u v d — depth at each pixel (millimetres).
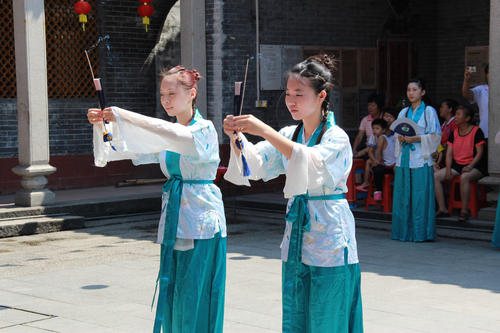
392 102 14367
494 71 9008
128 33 13453
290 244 3398
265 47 12336
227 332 4930
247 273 6875
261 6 12258
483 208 9461
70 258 7781
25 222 9445
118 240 8969
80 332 4984
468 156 9266
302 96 3334
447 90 14969
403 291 6133
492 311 5480
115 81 13352
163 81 3832
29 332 4984
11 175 12219
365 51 13852
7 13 12188
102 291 6223
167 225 3822
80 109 13039
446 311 5480
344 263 3373
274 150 3490
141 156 4051
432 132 8523
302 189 3115
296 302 3404
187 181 3871
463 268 7102
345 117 13578
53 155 12672
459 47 14672
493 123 9055
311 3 12938
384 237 8945
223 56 11797
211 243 3895
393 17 14250
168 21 13867
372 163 10430
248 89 12141
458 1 14594
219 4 11695
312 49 12992
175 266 3889
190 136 3617
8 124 12234
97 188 12891
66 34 12812
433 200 8594
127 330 5031
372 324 5121
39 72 9883
